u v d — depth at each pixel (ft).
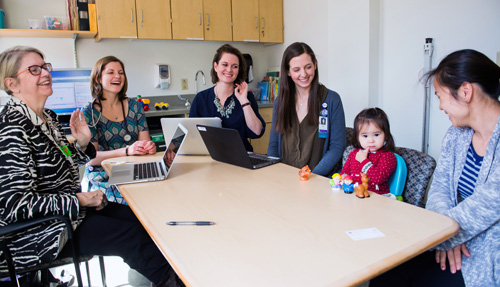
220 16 12.42
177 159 6.27
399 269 3.99
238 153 5.39
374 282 4.09
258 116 8.08
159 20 11.35
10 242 4.18
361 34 10.41
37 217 4.19
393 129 10.52
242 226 3.33
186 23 11.82
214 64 7.56
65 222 4.24
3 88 4.54
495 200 3.25
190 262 2.70
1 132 4.09
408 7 9.69
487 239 3.44
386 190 5.07
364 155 5.32
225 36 12.63
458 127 3.94
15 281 4.18
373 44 10.35
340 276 2.47
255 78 14.75
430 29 9.29
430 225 3.24
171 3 11.49
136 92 12.31
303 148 6.20
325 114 5.98
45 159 4.47
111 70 6.95
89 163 6.65
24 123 4.28
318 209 3.70
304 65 5.79
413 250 2.80
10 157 4.04
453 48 8.89
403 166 4.99
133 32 10.97
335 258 2.70
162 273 4.75
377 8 10.27
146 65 12.36
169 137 6.53
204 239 3.09
